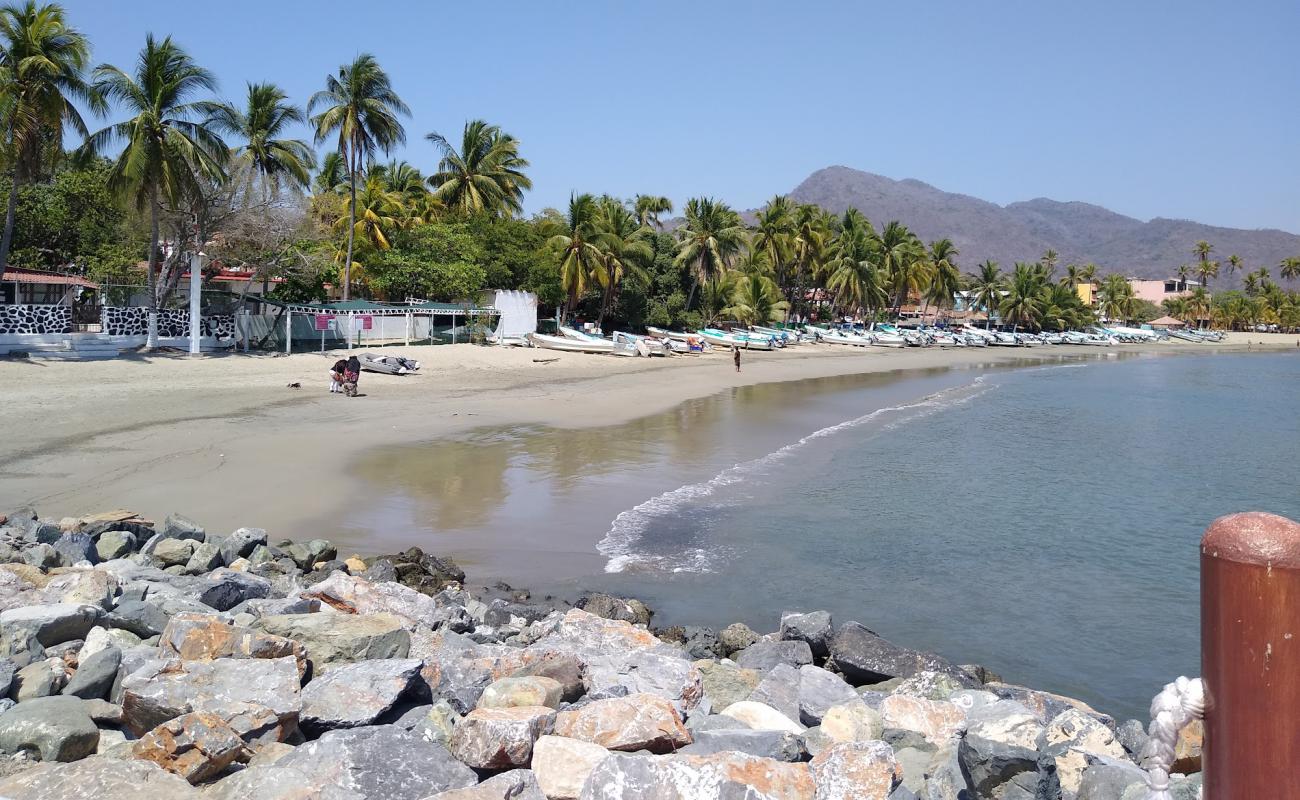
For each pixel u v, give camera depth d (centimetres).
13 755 504
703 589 1275
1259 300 17962
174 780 461
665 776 461
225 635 659
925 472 2309
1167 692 204
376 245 5800
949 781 516
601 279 6169
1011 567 1453
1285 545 168
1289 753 167
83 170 4059
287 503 1633
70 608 727
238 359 3791
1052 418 3847
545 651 699
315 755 489
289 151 4409
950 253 11512
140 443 2062
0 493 1569
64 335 3456
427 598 955
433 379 3850
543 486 1884
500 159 6475
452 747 518
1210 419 4044
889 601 1261
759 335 7425
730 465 2253
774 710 659
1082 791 459
